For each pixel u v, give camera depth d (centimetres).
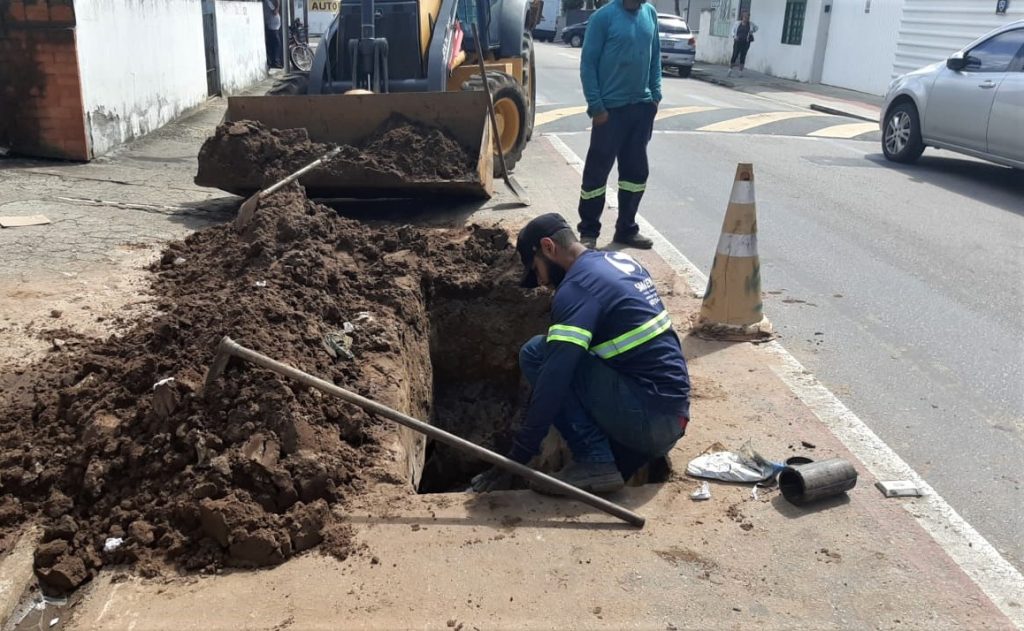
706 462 369
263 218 573
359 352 423
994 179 1027
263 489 321
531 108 1202
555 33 4522
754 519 334
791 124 1393
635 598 287
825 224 793
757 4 2727
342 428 363
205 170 735
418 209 793
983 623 281
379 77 857
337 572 296
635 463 368
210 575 296
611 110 653
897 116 1101
